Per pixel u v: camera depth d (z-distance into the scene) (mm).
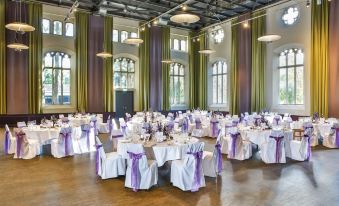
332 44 11500
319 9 11859
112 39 15883
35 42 13836
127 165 5117
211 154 5770
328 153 7914
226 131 8664
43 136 7617
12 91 13398
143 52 16938
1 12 13086
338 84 11289
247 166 6484
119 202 4312
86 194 4656
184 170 4820
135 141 5691
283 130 7445
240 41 15445
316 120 9875
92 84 15359
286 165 6555
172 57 18188
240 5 14312
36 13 13805
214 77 17953
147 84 17016
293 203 4254
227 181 5344
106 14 15523
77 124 10406
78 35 14867
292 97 13430
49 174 5840
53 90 14742
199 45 18594
